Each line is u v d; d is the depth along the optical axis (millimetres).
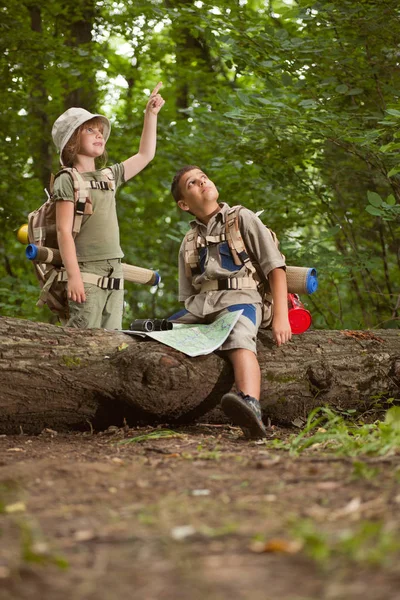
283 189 8117
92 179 5332
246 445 4387
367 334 5656
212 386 4949
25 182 11555
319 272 7898
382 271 9789
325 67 7051
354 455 3674
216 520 2545
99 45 11867
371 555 2051
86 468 3541
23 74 10852
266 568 2039
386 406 5668
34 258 5160
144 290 13383
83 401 4855
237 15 7215
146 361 4766
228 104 7180
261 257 5141
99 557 2170
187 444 4379
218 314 5113
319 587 1888
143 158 5727
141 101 12438
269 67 7012
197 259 5258
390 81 7105
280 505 2721
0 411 4695
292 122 6836
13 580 1976
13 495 2998
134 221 13500
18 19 11273
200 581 1951
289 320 5238
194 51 11789
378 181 7852
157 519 2588
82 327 5180
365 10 6793
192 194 5230
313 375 5297
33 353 4723
